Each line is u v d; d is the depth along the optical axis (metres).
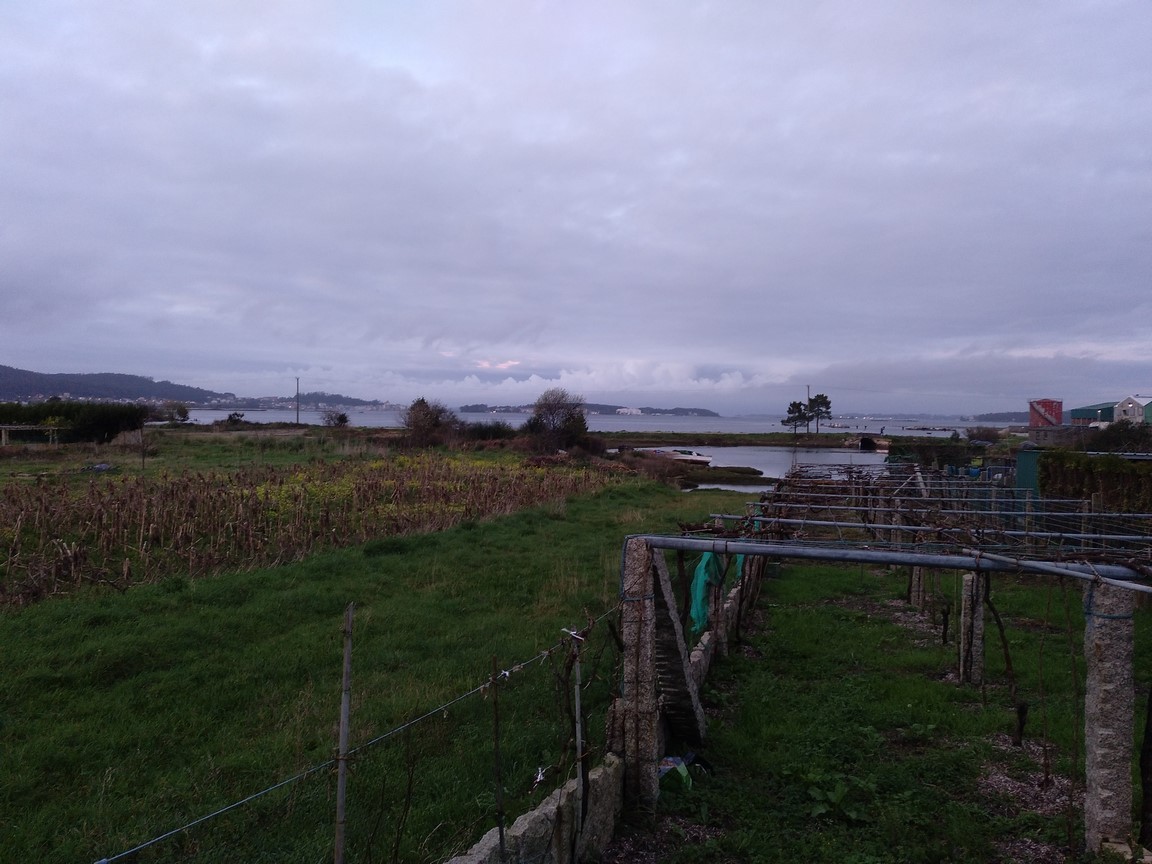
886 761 6.66
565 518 21.34
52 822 5.25
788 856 5.13
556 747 6.54
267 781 5.87
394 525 17.33
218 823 5.22
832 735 7.08
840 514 14.82
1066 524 13.15
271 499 18.56
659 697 6.75
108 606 10.02
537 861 4.43
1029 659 9.68
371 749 6.46
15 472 25.06
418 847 4.95
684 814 5.75
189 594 10.88
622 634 5.89
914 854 5.12
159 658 8.48
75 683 7.73
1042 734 7.24
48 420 38.97
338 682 8.16
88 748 6.36
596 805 5.11
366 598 11.64
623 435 97.88
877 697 8.41
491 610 11.45
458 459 36.56
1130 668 4.88
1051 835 5.41
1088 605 5.04
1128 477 13.45
